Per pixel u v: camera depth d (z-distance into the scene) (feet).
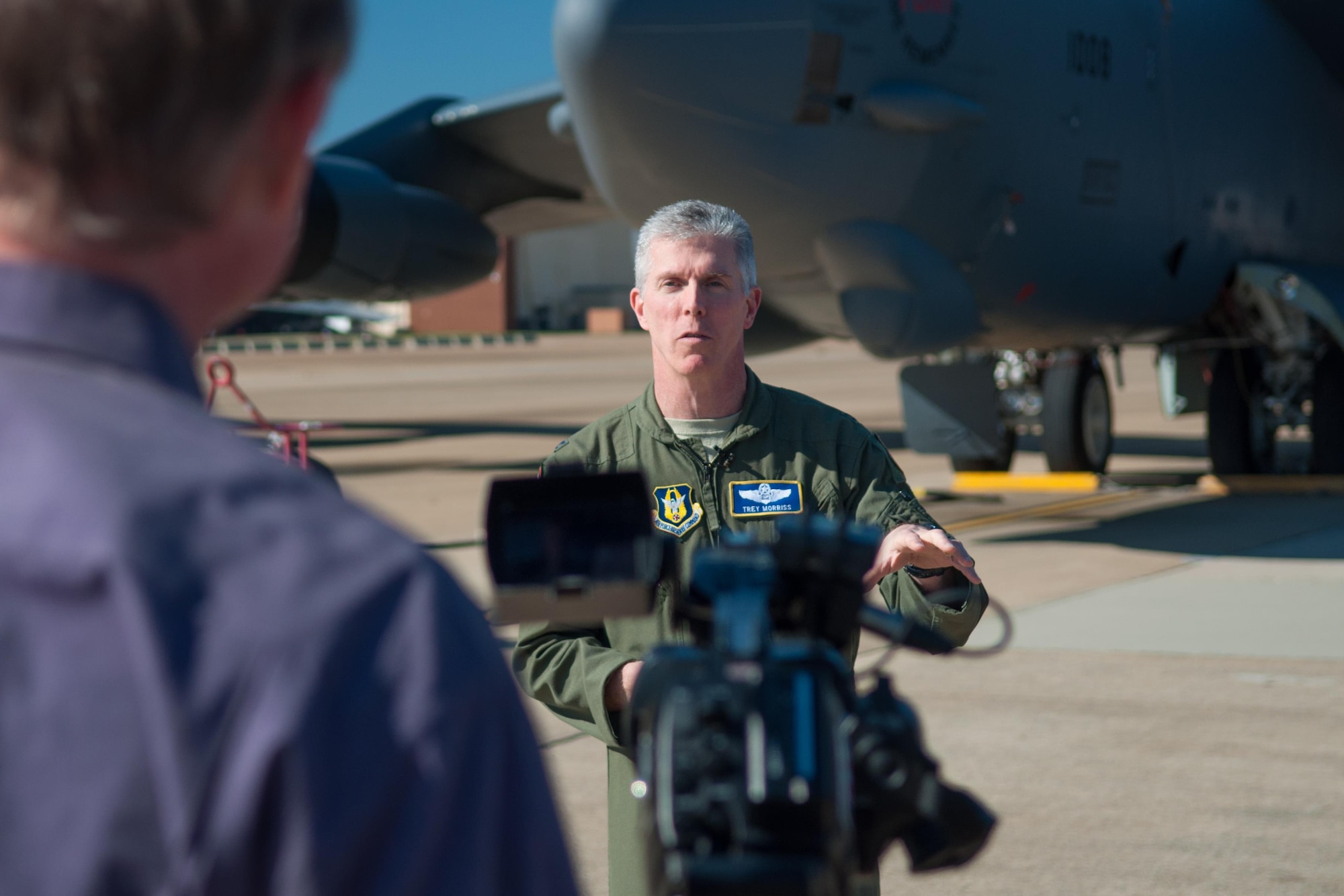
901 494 7.50
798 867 2.74
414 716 1.90
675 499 7.46
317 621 1.90
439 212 44.14
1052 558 29.81
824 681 3.01
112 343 2.04
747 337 35.47
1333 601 24.43
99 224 2.01
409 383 115.34
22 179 1.98
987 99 29.50
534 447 59.16
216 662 1.85
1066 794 14.35
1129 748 15.93
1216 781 14.71
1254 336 39.86
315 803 1.83
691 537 7.41
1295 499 39.24
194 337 2.19
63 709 1.83
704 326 7.39
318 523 2.00
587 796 14.62
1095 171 32.63
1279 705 17.76
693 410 7.57
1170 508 37.73
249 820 1.82
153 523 1.90
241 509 1.96
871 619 3.80
